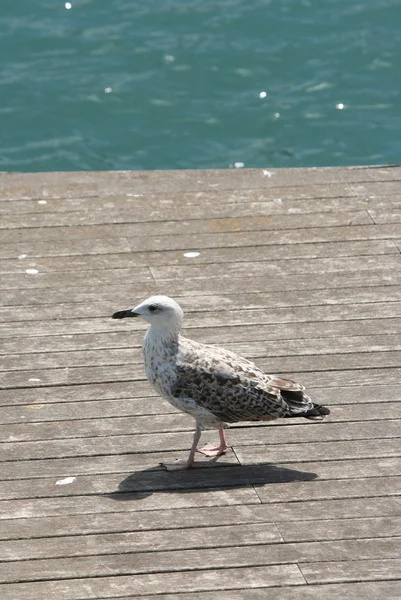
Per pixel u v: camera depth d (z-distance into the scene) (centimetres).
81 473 920
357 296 1193
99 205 1368
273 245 1289
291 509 875
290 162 1862
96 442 961
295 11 2331
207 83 2084
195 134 1942
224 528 853
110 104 2020
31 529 850
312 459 938
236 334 1126
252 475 918
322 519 862
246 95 2050
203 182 1427
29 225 1320
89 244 1287
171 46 2198
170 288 1205
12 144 1912
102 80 2091
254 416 913
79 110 2006
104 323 1145
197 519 863
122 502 883
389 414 998
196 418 918
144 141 1925
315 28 2267
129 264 1250
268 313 1163
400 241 1301
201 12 2325
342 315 1159
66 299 1184
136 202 1376
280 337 1121
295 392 923
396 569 810
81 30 2259
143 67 2130
